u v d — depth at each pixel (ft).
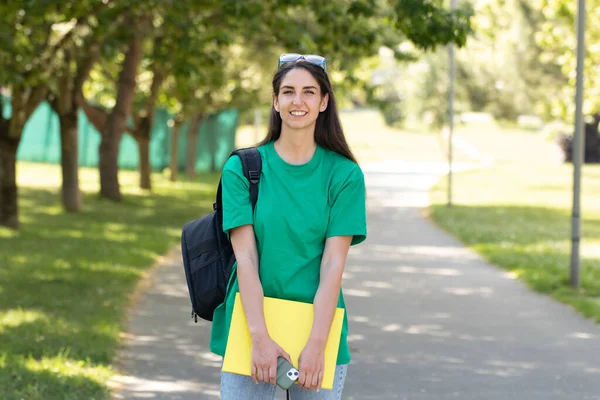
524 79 201.67
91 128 193.57
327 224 17.57
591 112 156.35
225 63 110.73
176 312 48.88
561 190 174.60
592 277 63.93
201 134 207.21
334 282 17.20
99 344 38.93
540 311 52.54
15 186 82.89
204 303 18.35
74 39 85.05
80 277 57.00
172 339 42.09
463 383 35.91
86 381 32.83
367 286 61.21
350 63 110.73
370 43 76.43
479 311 52.31
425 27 61.93
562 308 53.57
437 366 38.65
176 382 34.42
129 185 151.02
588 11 146.10
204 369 36.63
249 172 17.52
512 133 400.47
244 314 17.28
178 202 125.39
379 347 42.22
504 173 222.48
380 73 370.73
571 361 40.09
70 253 68.44
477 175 214.69
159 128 197.36
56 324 42.42
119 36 78.59
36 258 65.00
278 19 75.51
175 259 70.95
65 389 31.65
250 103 157.28
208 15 88.69
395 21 64.80
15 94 79.56
